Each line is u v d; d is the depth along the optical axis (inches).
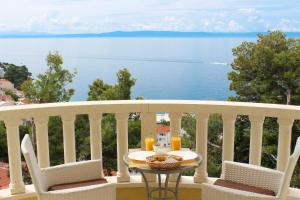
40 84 563.2
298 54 524.4
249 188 117.9
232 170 124.6
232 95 567.8
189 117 400.2
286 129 137.2
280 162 140.0
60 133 451.8
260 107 138.4
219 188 104.6
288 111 135.1
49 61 571.8
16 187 141.9
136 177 155.6
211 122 423.5
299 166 403.9
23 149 104.3
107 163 470.9
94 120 146.3
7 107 138.6
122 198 152.9
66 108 142.7
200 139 147.1
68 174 124.8
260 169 119.2
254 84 550.3
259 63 545.0
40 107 139.5
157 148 121.4
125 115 147.3
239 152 461.1
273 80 542.6
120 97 560.4
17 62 544.7
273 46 554.3
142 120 147.6
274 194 114.4
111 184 108.8
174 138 125.3
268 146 432.8
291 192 138.3
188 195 151.7
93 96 569.6
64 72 575.2
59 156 455.5
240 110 140.9
